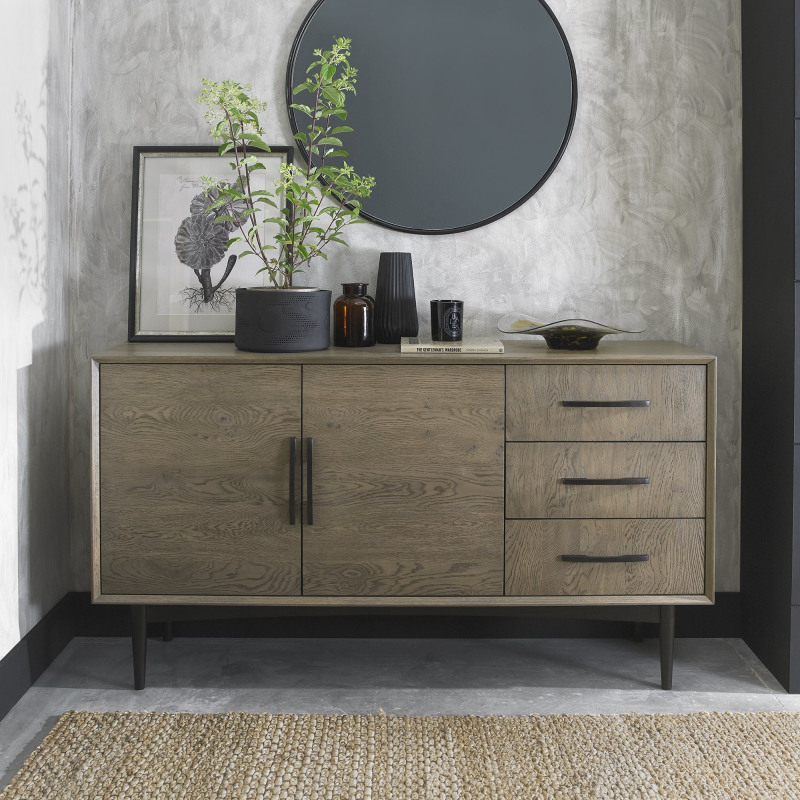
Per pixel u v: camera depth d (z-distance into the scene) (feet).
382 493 6.44
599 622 7.74
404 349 6.40
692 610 7.73
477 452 6.41
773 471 6.93
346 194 7.57
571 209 7.63
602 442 6.42
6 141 6.30
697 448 6.42
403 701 6.52
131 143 7.59
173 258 7.57
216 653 7.42
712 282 7.64
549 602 6.48
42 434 7.09
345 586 6.51
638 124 7.55
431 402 6.38
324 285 7.69
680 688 6.75
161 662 7.23
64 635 7.51
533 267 7.66
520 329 6.93
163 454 6.42
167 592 6.51
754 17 7.16
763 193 7.04
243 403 6.39
